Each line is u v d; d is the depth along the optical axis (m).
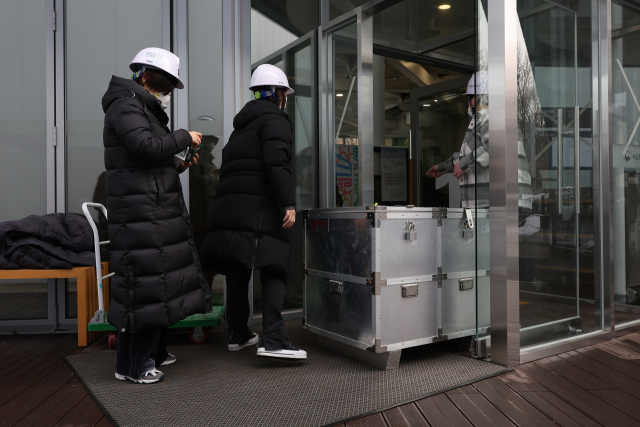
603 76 3.08
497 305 2.50
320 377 2.31
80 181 3.42
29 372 2.45
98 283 2.85
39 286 3.34
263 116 2.45
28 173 3.39
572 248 2.86
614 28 3.41
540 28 2.71
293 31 3.73
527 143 2.60
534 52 2.66
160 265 2.10
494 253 2.51
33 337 3.22
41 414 1.89
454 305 2.69
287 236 2.50
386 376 2.32
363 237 2.47
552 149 2.77
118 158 2.10
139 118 2.07
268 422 1.78
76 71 3.41
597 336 2.92
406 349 2.84
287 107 3.70
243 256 2.41
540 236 2.66
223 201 2.51
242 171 2.47
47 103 3.36
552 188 2.75
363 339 2.46
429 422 1.79
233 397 2.04
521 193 2.56
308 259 2.92
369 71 3.36
